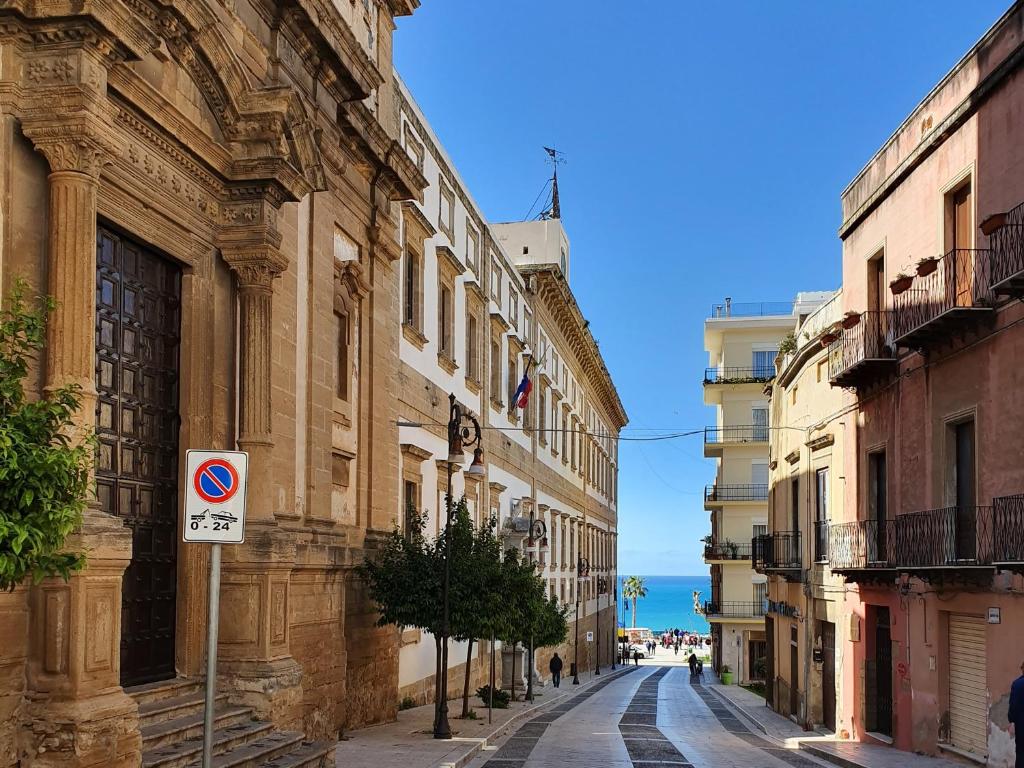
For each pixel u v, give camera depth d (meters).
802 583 27.48
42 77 9.33
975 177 17.33
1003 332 16.03
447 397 27.33
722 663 55.69
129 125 11.16
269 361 13.43
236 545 12.83
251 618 12.76
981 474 16.77
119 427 11.29
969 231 18.00
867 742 21.53
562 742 19.47
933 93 19.30
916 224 19.97
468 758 15.72
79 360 9.21
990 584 16.14
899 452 20.25
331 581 16.56
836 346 24.31
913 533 18.95
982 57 17.20
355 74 18.08
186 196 12.45
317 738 15.71
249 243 13.25
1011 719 10.77
